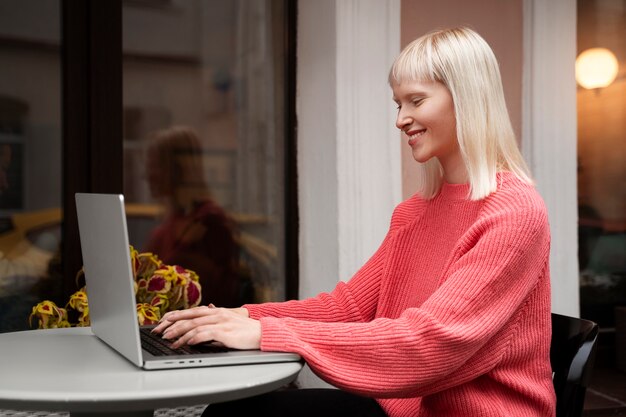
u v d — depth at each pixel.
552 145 3.22
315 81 3.11
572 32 3.23
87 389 1.19
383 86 3.03
